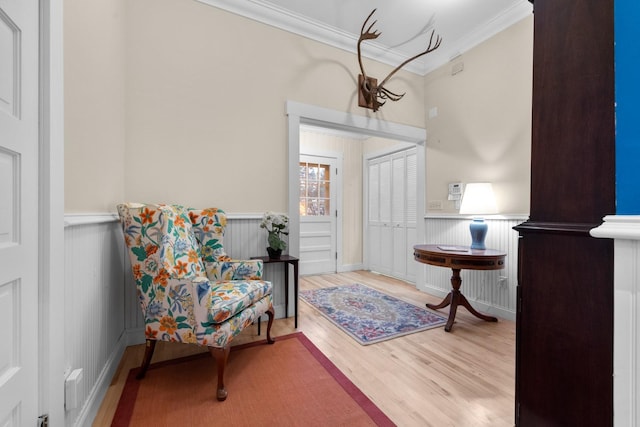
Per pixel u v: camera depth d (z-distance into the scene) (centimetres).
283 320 252
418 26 280
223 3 237
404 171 411
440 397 144
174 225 170
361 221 497
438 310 277
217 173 234
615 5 63
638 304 58
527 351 83
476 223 253
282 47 262
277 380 158
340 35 287
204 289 146
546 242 79
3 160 71
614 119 63
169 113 217
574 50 72
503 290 261
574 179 71
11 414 73
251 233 247
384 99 317
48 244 88
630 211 60
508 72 261
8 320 72
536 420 81
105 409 135
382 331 225
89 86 134
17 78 77
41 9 88
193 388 151
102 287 150
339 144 476
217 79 235
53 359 89
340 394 146
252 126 248
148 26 211
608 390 66
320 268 455
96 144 143
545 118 78
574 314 72
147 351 159
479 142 286
